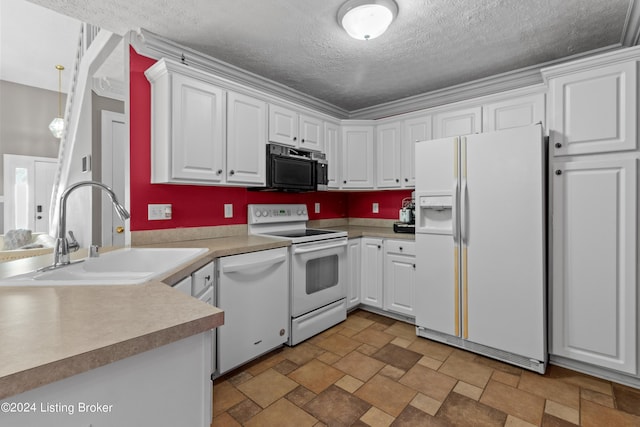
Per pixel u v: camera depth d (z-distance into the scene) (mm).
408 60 2561
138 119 2127
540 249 2037
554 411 1670
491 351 2248
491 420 1606
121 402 696
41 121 5090
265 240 2430
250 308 2135
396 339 2580
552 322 2084
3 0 2889
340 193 4008
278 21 2010
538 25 2062
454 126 2896
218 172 2258
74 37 3559
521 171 2104
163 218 2266
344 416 1643
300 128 2955
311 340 2566
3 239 3535
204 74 2152
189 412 813
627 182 1846
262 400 1775
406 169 3225
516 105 2572
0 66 4312
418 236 2598
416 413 1665
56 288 1074
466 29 2107
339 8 1875
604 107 1897
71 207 3684
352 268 3109
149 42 2146
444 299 2453
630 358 1851
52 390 607
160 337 724
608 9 1894
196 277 1653
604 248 1916
